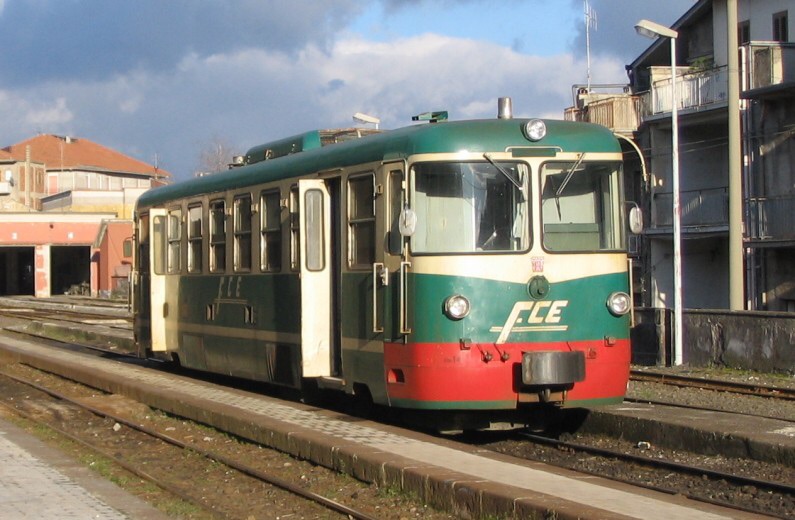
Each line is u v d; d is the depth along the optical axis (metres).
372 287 12.99
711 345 22.02
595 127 13.00
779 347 20.28
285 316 15.14
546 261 12.37
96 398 18.36
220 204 17.59
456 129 12.43
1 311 51.28
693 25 38.97
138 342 21.78
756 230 32.03
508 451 13.06
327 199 14.28
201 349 18.36
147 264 21.16
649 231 35.91
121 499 9.70
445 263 12.16
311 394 15.49
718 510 8.71
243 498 10.57
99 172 116.38
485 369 12.06
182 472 12.12
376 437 11.81
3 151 111.06
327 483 10.74
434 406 12.11
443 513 9.12
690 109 34.19
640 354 23.86
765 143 32.16
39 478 10.73
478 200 12.30
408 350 12.31
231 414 13.91
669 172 36.22
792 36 34.22
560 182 12.58
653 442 12.89
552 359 12.05
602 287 12.61
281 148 16.45
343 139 15.88
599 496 8.65
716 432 12.07
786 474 11.03
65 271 82.75
